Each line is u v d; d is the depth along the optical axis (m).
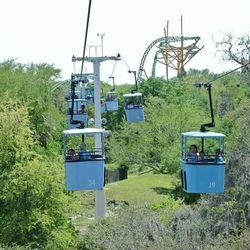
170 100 173.62
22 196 70.00
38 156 73.50
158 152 142.75
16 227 68.94
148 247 63.19
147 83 186.38
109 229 69.38
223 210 73.38
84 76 98.12
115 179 163.00
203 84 50.81
